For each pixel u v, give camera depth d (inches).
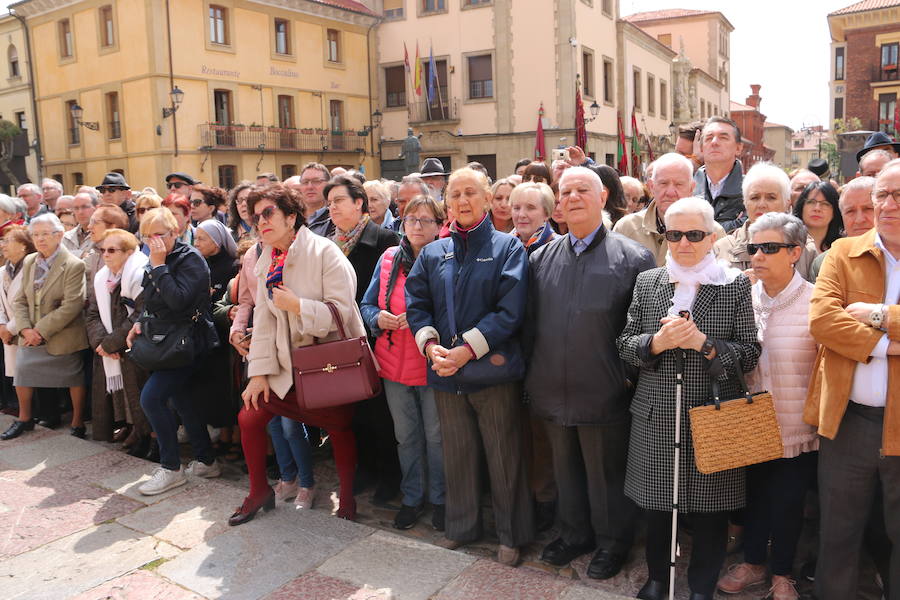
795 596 128.8
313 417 163.8
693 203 122.6
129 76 936.9
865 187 147.7
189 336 179.5
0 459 206.8
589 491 143.8
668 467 124.9
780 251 125.3
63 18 1023.0
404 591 134.0
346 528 160.2
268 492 167.5
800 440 126.6
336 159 1144.8
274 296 153.9
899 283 113.2
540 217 166.1
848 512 118.0
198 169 959.6
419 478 171.0
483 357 140.3
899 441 109.9
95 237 213.9
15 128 1051.3
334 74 1131.9
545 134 1073.5
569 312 137.0
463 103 1133.7
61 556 150.2
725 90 1947.6
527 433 160.7
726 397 123.0
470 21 1114.1
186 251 183.0
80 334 225.9
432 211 163.9
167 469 183.0
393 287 167.0
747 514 135.5
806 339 127.1
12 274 235.6
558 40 1056.2
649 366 125.7
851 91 1558.8
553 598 129.4
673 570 123.8
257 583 138.0
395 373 164.9
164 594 135.1
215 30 970.7
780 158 2511.1
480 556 154.3
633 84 1299.2
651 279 129.9
